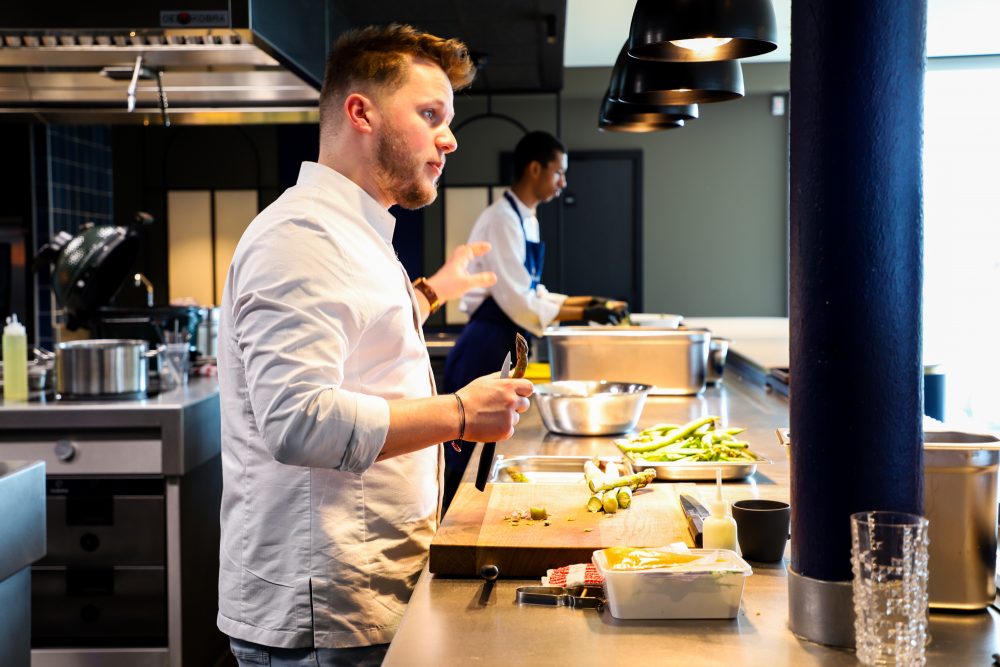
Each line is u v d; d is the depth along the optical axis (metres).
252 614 1.72
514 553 1.54
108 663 3.23
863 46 1.16
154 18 2.81
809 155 1.20
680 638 1.26
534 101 9.15
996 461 1.31
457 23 4.59
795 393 1.25
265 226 1.59
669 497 1.89
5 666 2.11
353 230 1.70
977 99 8.91
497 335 4.19
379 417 1.51
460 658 1.20
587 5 6.63
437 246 7.20
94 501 3.21
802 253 1.22
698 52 2.17
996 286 8.92
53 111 4.13
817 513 1.22
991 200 8.93
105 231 3.91
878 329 1.18
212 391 3.56
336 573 1.68
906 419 1.20
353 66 1.73
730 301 9.39
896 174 1.17
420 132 1.74
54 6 2.80
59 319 5.92
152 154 7.50
